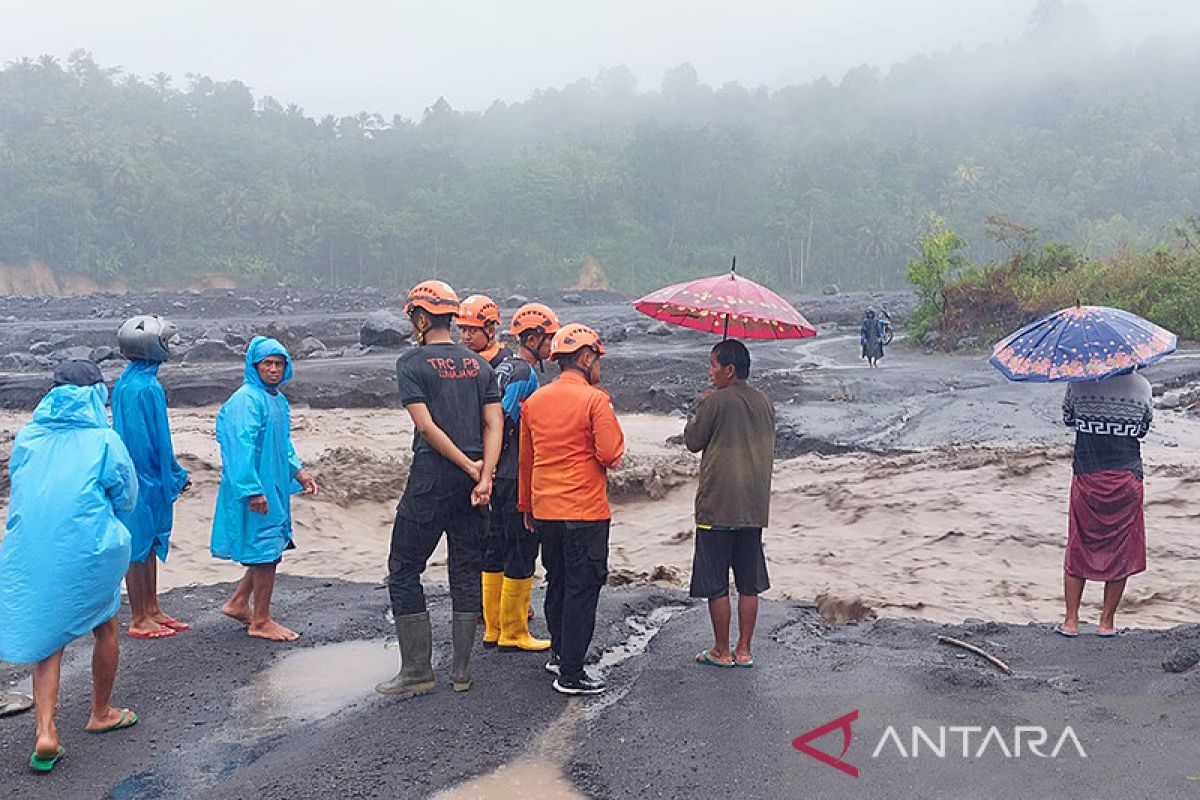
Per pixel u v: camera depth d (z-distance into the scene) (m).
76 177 135.75
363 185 167.50
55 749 4.78
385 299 62.97
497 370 6.56
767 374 26.36
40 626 4.70
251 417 6.59
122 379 6.85
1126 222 158.12
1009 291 34.16
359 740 4.99
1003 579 8.73
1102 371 5.99
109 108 165.50
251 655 6.46
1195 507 10.16
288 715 5.46
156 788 4.61
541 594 8.10
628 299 73.12
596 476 5.62
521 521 6.30
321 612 7.47
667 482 13.45
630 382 28.02
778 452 17.78
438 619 7.21
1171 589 8.23
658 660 5.97
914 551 9.67
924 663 5.71
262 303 58.72
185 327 43.34
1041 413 19.20
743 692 5.34
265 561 6.71
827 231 156.25
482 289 76.25
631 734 4.92
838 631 6.67
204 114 174.50
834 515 11.16
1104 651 5.92
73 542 4.76
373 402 26.05
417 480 5.59
